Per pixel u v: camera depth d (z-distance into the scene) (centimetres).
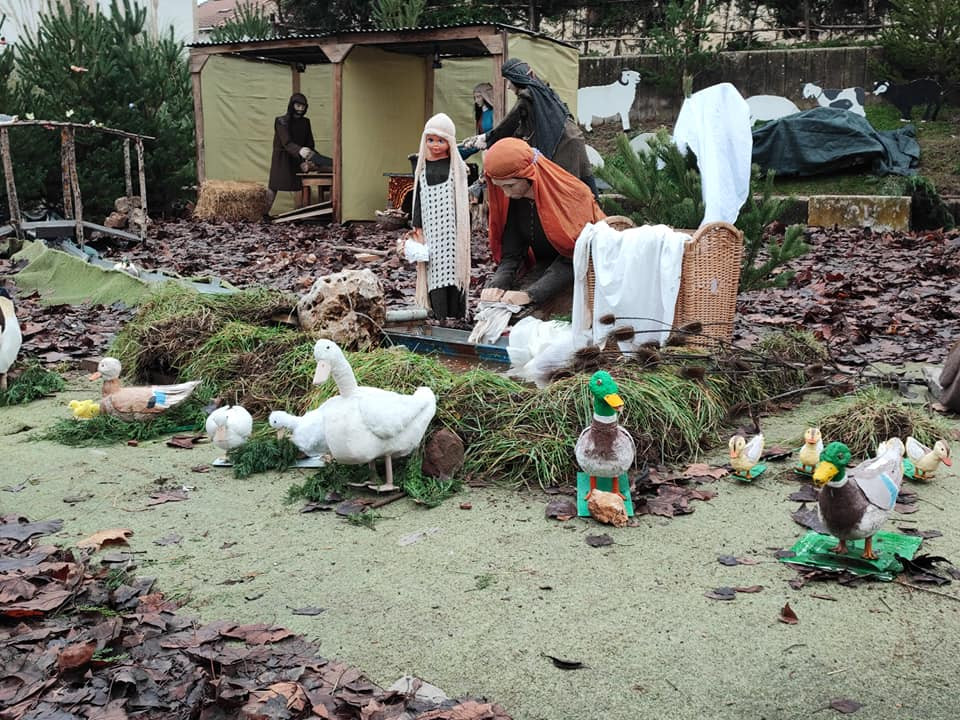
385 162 1750
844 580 339
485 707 265
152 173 1714
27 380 634
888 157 1748
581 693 276
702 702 271
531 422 471
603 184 1510
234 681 278
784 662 290
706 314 594
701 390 517
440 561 365
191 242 1441
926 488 435
